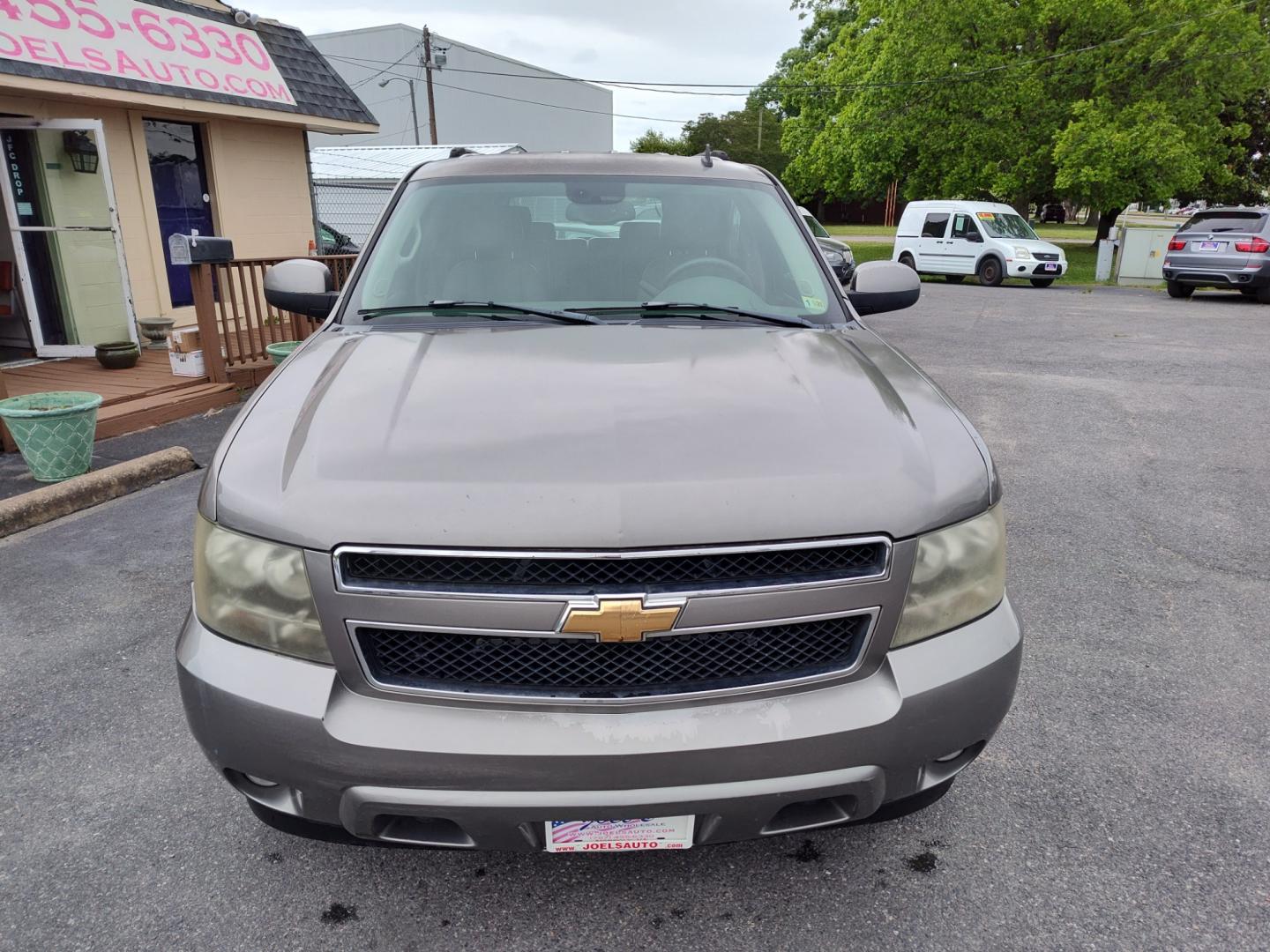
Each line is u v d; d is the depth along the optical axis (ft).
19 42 23.61
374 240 9.80
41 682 10.27
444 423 6.22
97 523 15.69
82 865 7.36
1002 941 6.53
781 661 5.74
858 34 90.74
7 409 16.90
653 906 6.88
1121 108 73.77
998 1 75.56
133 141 29.66
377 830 5.75
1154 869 7.24
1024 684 10.14
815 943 6.52
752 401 6.59
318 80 35.99
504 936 6.60
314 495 5.60
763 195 10.72
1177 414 23.72
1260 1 73.92
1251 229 51.08
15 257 27.17
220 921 6.75
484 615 5.39
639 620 5.36
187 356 24.93
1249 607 12.14
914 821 7.85
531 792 5.49
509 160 10.66
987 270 65.82
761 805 5.61
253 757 5.68
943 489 5.96
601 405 6.46
